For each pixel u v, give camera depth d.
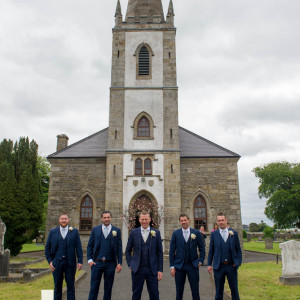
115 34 31.08
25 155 28.97
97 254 9.06
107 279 8.95
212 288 12.76
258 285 12.65
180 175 28.69
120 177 27.50
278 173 54.00
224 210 27.98
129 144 28.33
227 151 29.64
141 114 29.06
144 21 31.62
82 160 28.92
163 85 29.77
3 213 25.06
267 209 54.00
